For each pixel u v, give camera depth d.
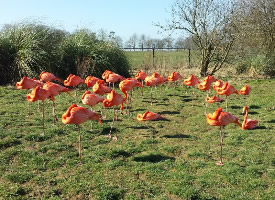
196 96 11.80
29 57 12.71
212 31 15.67
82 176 5.23
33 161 5.77
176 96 11.80
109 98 7.02
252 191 4.74
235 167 5.43
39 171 5.45
